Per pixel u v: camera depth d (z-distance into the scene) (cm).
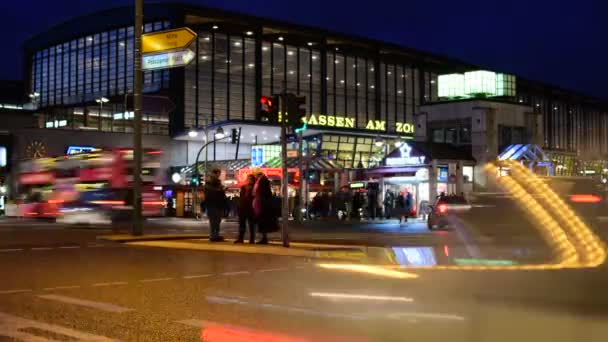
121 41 8275
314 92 8550
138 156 2320
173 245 2011
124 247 1997
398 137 8769
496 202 1906
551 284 1113
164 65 2277
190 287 1191
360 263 1562
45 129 7256
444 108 5791
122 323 868
